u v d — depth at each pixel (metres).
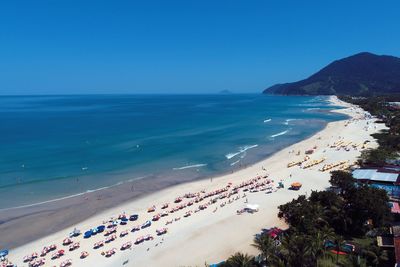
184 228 50.59
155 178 75.12
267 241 37.00
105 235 49.44
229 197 62.88
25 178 73.25
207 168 83.31
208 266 38.22
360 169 68.62
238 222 51.34
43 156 92.44
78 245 46.28
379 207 42.94
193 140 118.38
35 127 152.62
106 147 105.06
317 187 66.56
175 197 63.84
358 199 43.94
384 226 43.69
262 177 74.44
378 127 139.62
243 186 68.94
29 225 52.50
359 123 155.12
